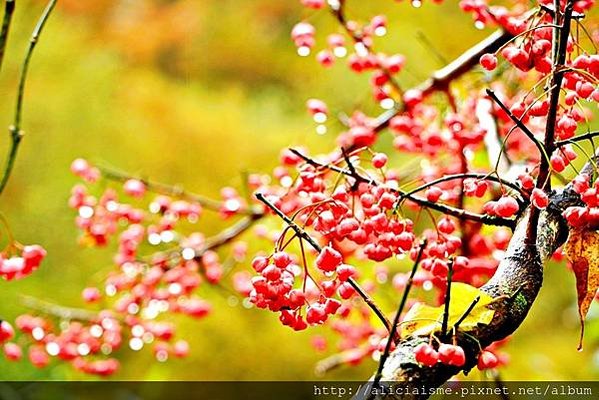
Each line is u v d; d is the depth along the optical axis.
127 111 3.13
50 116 3.05
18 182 2.97
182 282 1.40
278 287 1.01
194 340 2.64
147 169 3.02
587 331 1.61
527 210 1.04
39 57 3.12
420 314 1.00
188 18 3.51
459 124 1.27
